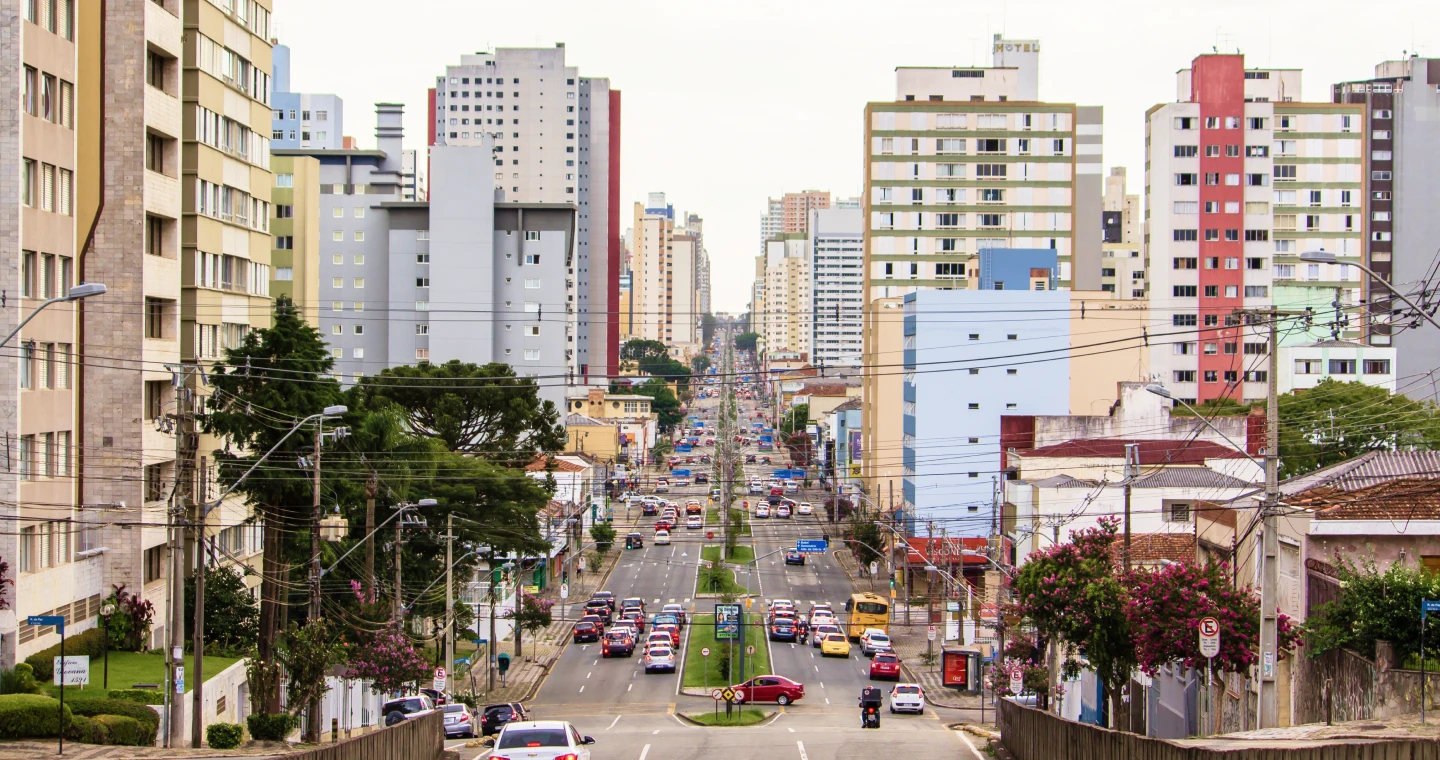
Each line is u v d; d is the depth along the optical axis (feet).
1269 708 103.30
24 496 142.92
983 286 375.25
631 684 240.32
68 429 155.12
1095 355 353.72
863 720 186.29
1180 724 156.97
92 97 169.78
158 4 182.19
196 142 195.62
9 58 140.97
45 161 148.56
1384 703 101.24
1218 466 247.50
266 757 97.35
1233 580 130.62
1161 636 115.85
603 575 375.66
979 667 238.48
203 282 198.49
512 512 227.61
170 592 125.59
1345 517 125.90
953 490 342.03
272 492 159.43
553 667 261.44
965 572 321.93
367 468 190.39
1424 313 122.72
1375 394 317.22
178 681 117.29
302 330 164.66
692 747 150.82
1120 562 158.40
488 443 265.95
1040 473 266.57
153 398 178.09
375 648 157.69
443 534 210.79
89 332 171.01
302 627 159.53
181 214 193.26
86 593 160.25
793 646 287.28
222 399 158.10
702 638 290.56
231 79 211.00
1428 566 125.59
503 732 102.42
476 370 272.31
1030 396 344.69
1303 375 419.95
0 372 139.13
